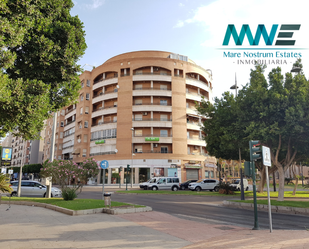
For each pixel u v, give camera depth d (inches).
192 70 1956.2
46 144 2650.1
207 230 316.8
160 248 229.9
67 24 363.9
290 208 499.2
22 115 299.6
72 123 2181.3
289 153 646.5
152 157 1712.6
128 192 1049.5
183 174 1744.6
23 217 390.6
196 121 1946.4
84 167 598.9
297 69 673.0
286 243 229.9
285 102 550.6
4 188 467.8
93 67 2128.4
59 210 453.7
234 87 960.3
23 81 319.6
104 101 1931.6
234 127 671.1
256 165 1042.7
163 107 1788.9
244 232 302.5
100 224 336.8
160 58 1876.2
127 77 1845.5
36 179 2684.5
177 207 569.0
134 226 327.3
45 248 224.7
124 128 1765.5
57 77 372.8
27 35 322.0
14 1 284.0
